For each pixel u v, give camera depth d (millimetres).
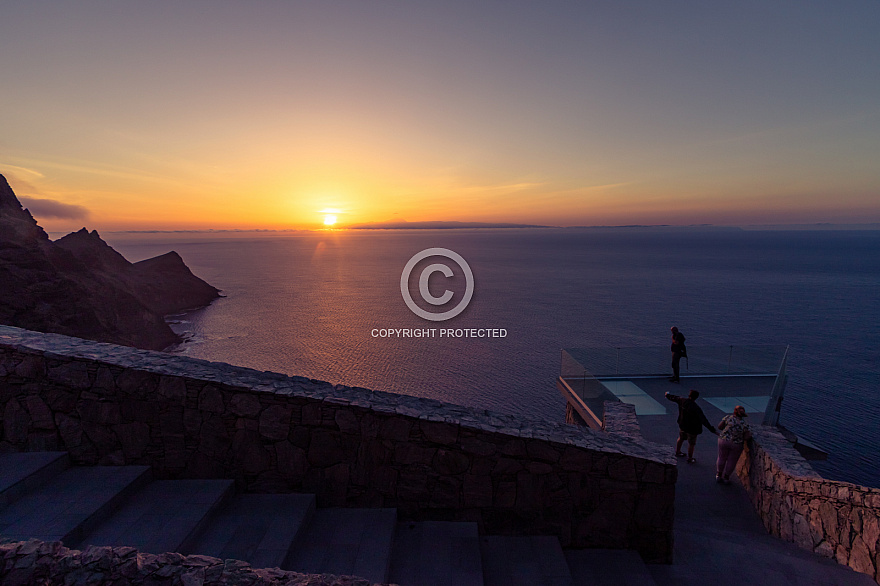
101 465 5918
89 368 5895
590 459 6016
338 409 5965
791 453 7371
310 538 5250
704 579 5688
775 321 91000
